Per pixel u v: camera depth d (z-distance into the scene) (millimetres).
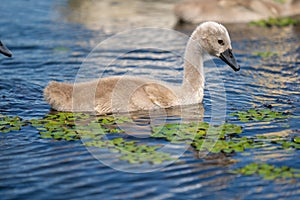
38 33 21391
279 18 24734
